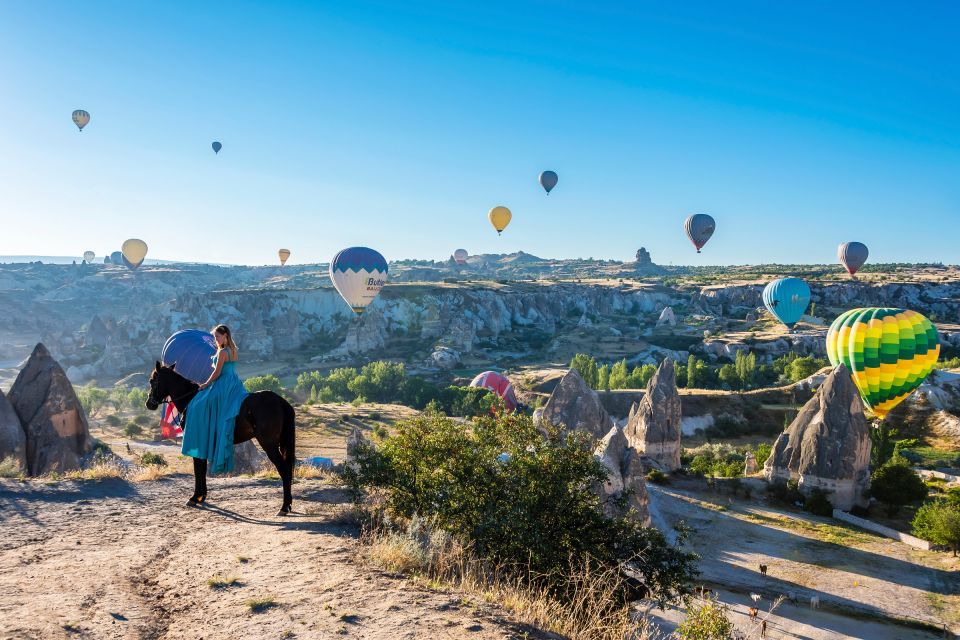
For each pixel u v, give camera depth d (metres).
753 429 104.31
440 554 8.24
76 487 11.75
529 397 141.75
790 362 159.12
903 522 55.81
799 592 38.09
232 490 12.42
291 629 5.64
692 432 102.44
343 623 5.80
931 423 95.38
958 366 136.38
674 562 11.07
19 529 9.02
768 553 45.44
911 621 34.38
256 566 7.46
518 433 12.09
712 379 155.12
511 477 11.21
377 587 6.78
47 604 6.01
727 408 108.06
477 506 10.77
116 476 12.95
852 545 48.12
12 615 5.66
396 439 12.02
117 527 9.35
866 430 60.94
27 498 10.78
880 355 77.19
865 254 161.75
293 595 6.48
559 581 9.27
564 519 10.99
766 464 65.12
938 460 81.62
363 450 12.14
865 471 60.38
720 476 68.12
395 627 5.75
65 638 5.32
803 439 62.47
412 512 10.80
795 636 31.80
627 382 145.50
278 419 10.49
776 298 150.88
